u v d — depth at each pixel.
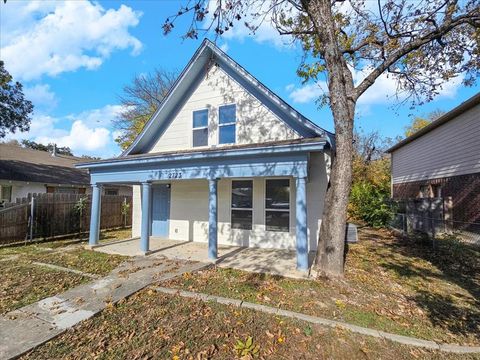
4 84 16.69
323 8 6.14
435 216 10.63
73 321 4.07
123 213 14.98
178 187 11.12
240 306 4.52
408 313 4.53
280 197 9.28
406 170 18.66
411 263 7.62
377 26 8.08
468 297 5.27
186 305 4.59
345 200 6.06
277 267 6.79
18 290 5.29
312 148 6.16
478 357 3.36
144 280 5.77
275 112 9.06
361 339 3.63
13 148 22.08
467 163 11.65
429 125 14.32
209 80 10.28
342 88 6.06
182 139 10.65
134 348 3.43
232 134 9.70
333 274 5.94
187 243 10.07
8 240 9.55
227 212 10.02
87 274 6.25
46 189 18.66
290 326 3.91
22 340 3.56
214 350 3.38
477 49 7.81
